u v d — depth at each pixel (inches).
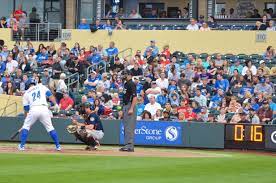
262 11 3216.0
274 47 2876.5
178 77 2513.5
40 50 2827.3
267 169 1326.3
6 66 2731.3
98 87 2384.4
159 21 3147.1
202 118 2169.0
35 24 3107.8
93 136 1726.1
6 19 3275.1
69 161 1374.3
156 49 2797.7
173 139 2126.0
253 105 2249.0
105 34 3009.4
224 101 2287.2
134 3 3341.5
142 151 1749.5
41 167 1254.3
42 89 1688.0
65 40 3043.8
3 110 2508.6
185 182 1083.3
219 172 1237.1
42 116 1675.7
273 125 2031.3
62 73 2509.8
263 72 2485.2
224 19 3088.1
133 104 1692.9
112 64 2672.2
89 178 1102.4
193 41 2940.5
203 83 2432.3
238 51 2906.0
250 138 2058.3
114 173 1178.0
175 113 2219.5
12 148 1768.0
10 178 1084.5
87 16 3272.6
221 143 2089.1
